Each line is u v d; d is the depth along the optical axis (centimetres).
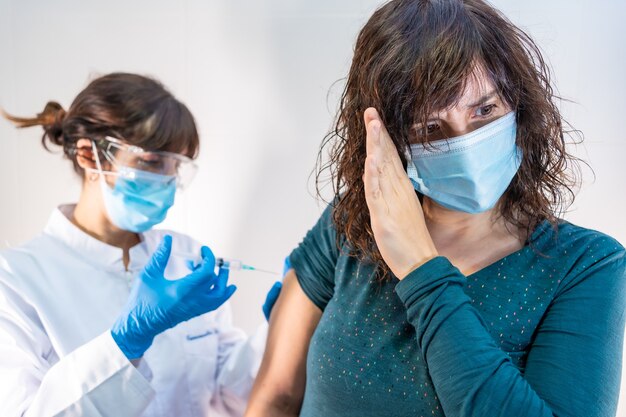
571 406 83
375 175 95
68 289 157
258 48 175
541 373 88
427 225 111
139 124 150
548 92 100
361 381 102
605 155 155
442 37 88
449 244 106
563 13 153
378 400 100
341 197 113
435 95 88
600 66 153
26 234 197
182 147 160
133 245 173
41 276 155
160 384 163
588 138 155
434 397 95
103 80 157
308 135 175
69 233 162
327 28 169
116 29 182
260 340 174
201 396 173
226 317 188
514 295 95
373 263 107
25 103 190
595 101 154
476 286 98
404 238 94
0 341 142
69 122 154
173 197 158
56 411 130
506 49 92
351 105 102
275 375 124
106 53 184
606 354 86
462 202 99
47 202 195
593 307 89
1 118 191
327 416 106
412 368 98
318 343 109
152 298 134
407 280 92
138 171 151
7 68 189
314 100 173
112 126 150
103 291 161
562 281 93
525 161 100
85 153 155
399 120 92
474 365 85
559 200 107
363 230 108
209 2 175
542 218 100
